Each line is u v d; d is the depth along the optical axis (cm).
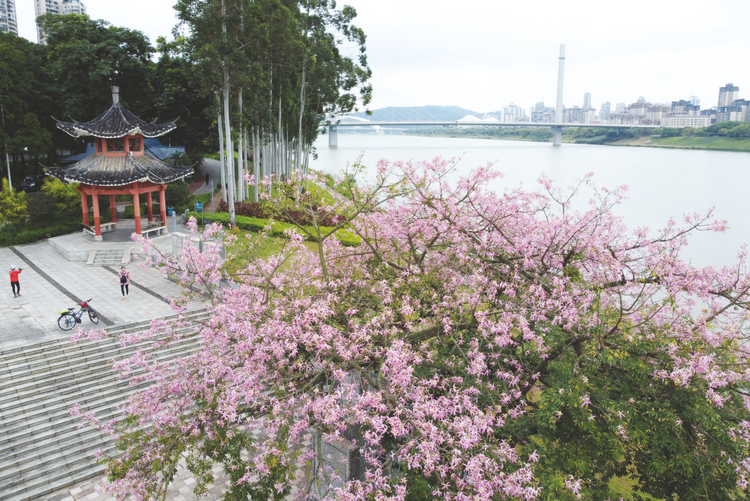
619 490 1562
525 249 1409
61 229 3703
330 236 1761
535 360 1420
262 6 3522
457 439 1110
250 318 1280
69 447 1689
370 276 1578
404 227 1533
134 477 1198
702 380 1149
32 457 1625
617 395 1236
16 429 1686
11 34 5034
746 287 1253
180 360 1385
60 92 5053
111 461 1266
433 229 1505
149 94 5644
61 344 2025
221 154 4119
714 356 1202
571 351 1416
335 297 1341
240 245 1575
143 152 3550
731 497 1192
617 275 1344
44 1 14700
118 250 3209
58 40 5462
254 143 4288
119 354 2048
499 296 1427
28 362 1922
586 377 1191
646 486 1268
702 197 5822
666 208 5028
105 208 4184
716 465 1111
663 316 1338
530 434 1297
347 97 5166
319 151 13738
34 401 1788
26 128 4425
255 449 1250
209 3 3269
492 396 1264
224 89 3559
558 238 1421
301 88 5016
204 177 6084
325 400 1086
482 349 1390
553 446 1240
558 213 1552
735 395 1210
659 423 1139
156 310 2388
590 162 10494
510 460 1110
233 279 1512
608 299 1398
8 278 2842
